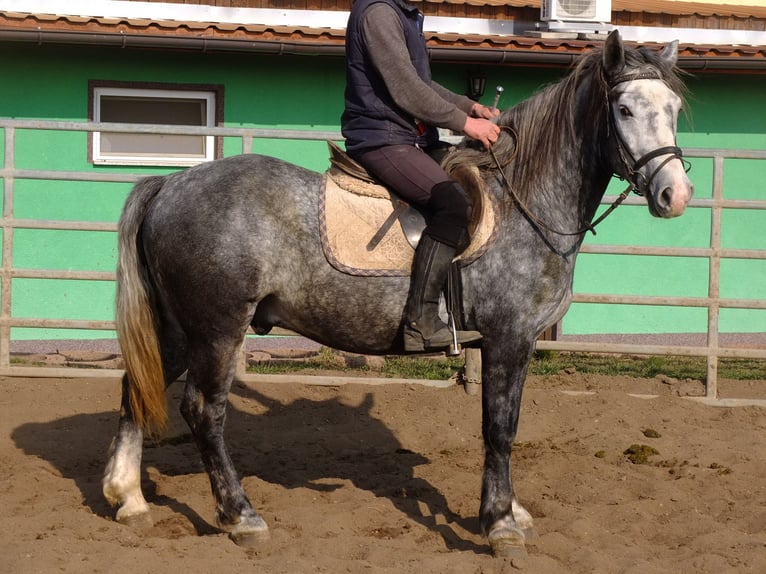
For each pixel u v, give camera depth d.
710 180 11.49
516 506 4.85
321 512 5.07
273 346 10.29
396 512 5.16
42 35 9.62
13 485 5.36
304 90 10.73
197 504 5.18
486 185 4.73
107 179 7.79
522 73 10.95
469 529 4.99
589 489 5.64
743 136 11.51
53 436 6.46
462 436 6.84
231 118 10.68
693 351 7.87
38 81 10.30
